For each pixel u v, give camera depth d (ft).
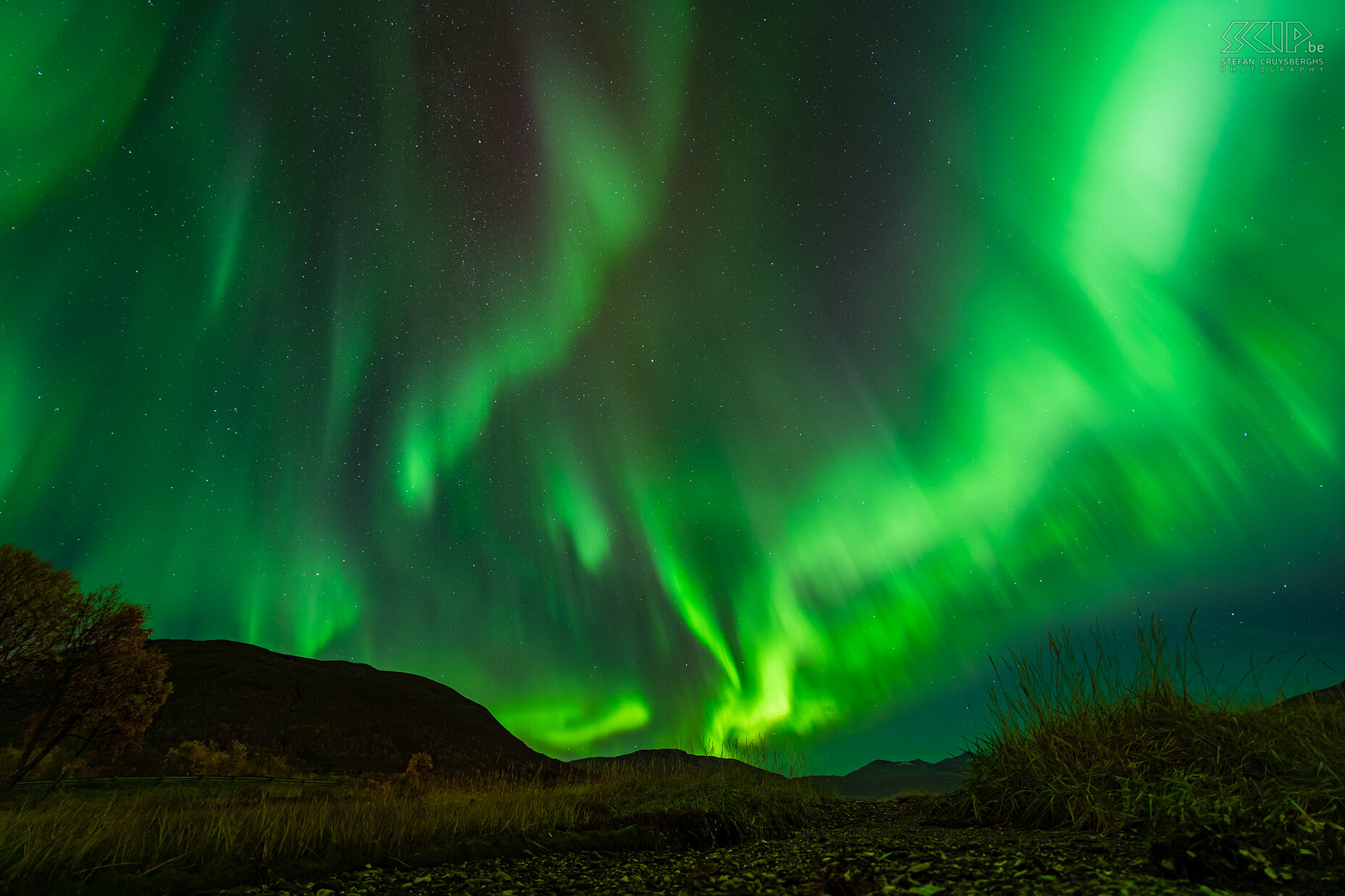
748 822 36.17
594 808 39.11
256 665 328.70
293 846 24.23
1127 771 24.62
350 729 281.33
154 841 22.71
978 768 31.89
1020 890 13.75
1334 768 19.43
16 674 80.69
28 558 84.07
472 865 25.76
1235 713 25.48
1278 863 14.08
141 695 89.20
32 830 20.57
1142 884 13.29
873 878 16.62
